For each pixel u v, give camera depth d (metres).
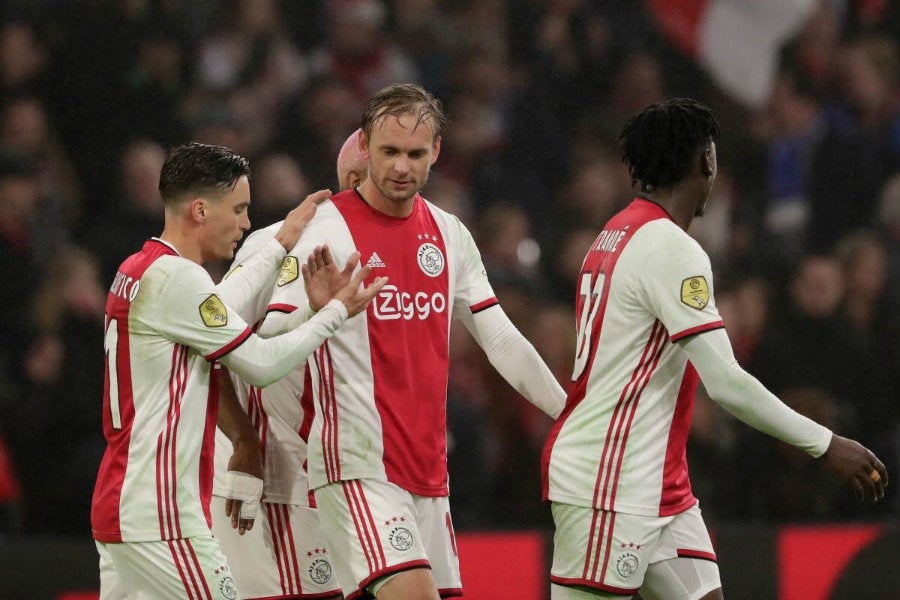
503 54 33.31
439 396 13.73
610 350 13.14
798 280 28.66
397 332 13.50
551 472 13.36
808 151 33.25
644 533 12.95
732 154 33.81
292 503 14.91
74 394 23.95
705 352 12.51
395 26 32.72
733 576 20.78
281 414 14.82
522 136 32.47
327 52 32.22
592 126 33.09
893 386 28.08
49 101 29.19
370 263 13.57
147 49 29.88
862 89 34.53
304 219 13.95
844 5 35.72
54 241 27.00
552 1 34.09
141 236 26.61
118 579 13.68
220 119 29.81
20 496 23.16
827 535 21.11
